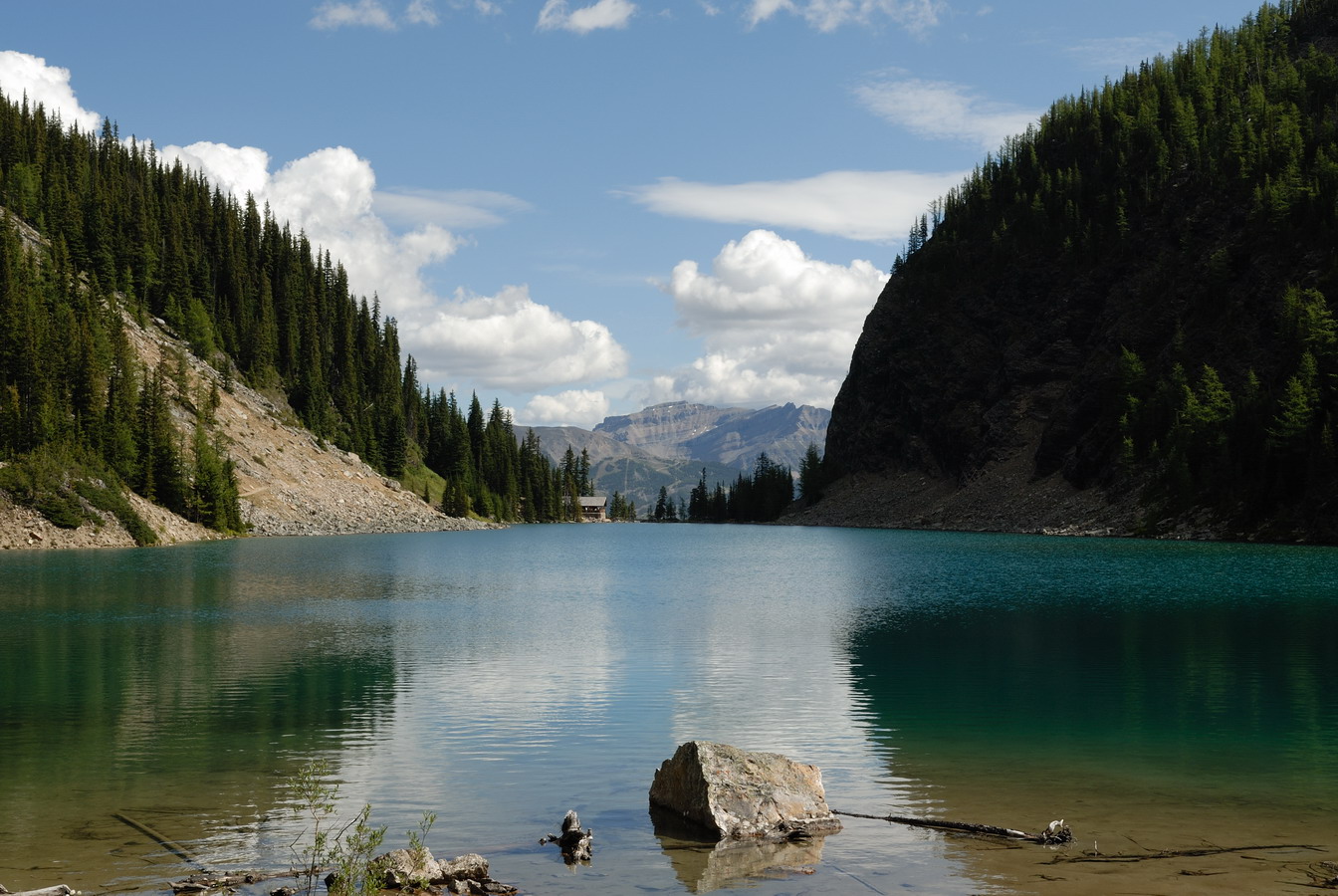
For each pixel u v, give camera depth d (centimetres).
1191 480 14488
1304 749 2542
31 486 11706
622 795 2120
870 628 4988
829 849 1759
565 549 14512
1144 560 9525
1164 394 16450
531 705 3094
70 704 3092
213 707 3050
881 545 14425
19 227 19150
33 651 4166
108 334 16300
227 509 15000
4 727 2778
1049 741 2631
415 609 5872
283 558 10512
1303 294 14938
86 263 19862
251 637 4622
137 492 13900
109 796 2088
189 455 15425
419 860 1599
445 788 2170
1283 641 4422
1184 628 4850
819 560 10994
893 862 1681
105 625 5000
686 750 2041
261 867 1650
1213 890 1518
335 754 2470
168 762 2392
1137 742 2617
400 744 2583
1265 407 13938
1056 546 12750
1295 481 12825
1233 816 1948
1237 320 16638
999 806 2031
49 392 13025
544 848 1783
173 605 5869
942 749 2544
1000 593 6725
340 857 1622
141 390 15650
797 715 2958
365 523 18712
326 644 4406
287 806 2022
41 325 13850
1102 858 1686
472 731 2736
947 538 16138
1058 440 19125
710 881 1600
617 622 5272
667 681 3516
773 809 1894
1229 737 2675
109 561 9375
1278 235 16575
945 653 4159
